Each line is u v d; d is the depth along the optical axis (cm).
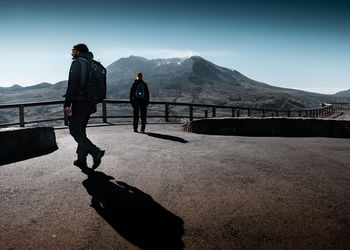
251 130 814
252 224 232
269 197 294
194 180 349
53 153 502
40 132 535
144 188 319
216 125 830
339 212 258
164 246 199
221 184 335
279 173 385
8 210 260
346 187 330
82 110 365
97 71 371
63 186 325
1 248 197
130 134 759
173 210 260
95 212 255
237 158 471
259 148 566
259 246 200
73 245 201
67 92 350
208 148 558
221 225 230
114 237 212
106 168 402
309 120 811
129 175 369
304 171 398
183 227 227
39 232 219
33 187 321
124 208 264
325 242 205
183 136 729
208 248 197
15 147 486
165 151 523
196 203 276
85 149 391
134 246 199
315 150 556
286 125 812
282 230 222
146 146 572
